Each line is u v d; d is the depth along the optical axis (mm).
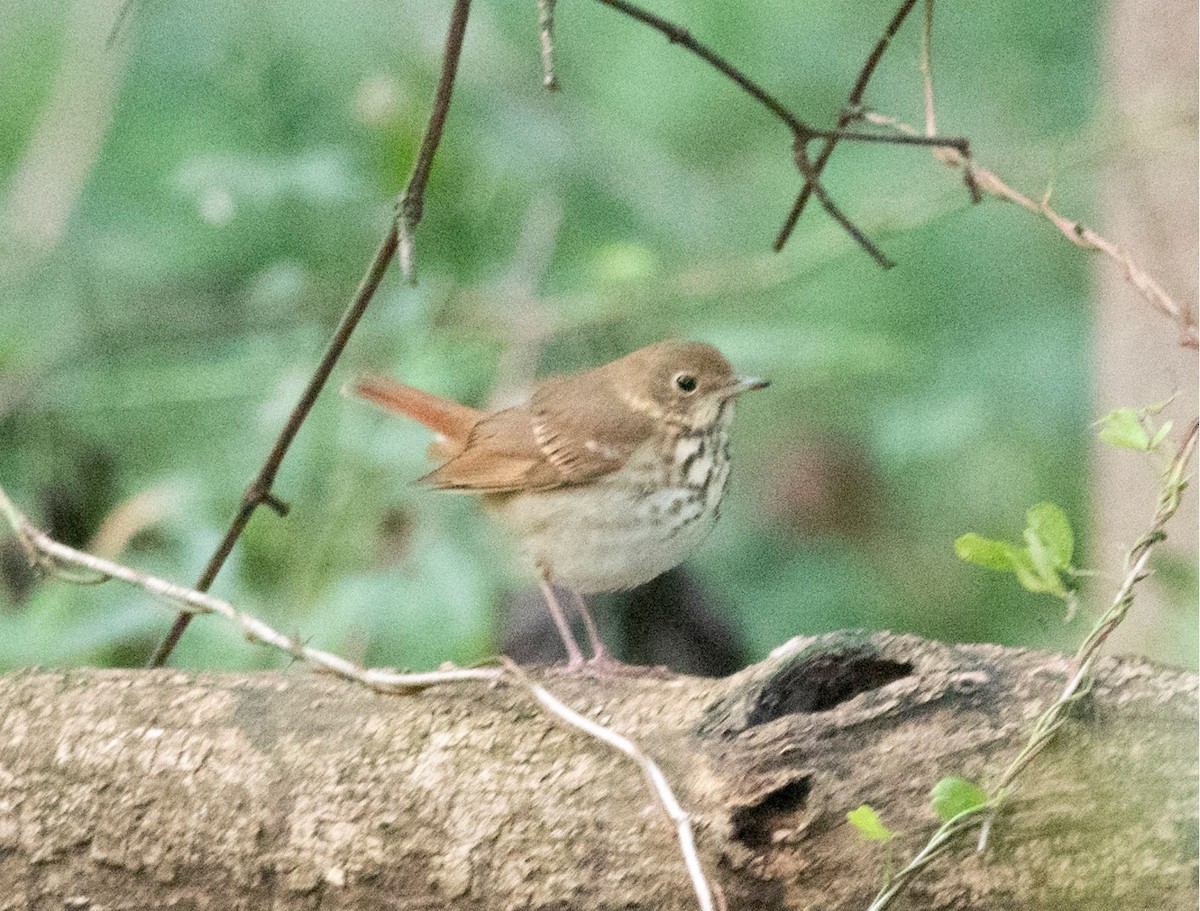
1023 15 13656
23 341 11031
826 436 13000
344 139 11398
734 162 13570
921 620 12203
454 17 6375
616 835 5723
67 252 11328
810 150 13516
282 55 11305
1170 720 5688
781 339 10828
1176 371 9305
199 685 6152
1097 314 10219
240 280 11312
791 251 10992
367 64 11445
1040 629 11680
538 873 5719
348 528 9719
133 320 11086
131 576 6293
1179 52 9523
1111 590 9695
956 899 5609
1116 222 9867
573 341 11758
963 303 12648
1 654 8945
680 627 10133
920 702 5742
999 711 5738
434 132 6465
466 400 11008
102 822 5816
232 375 10930
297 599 9461
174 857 5797
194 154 11430
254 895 5797
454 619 9234
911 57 13906
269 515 9766
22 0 13383
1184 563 8977
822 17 13781
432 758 5887
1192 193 9336
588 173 12570
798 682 5938
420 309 10344
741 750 5766
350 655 9250
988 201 12453
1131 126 9477
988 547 6035
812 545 12633
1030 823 5590
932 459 12320
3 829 5809
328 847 5777
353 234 10953
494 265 11633
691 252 12727
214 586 9219
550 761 5867
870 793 5652
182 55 11609
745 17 13516
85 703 6055
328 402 10047
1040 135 13242
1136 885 5559
